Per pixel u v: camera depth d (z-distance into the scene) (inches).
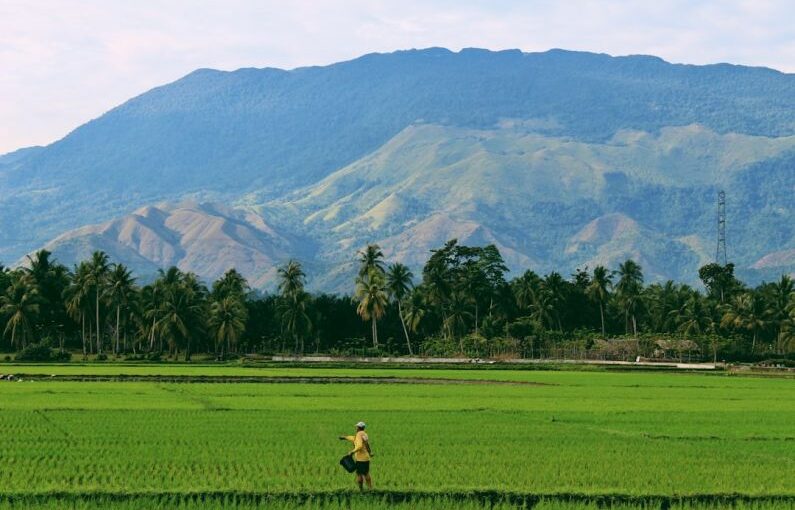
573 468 2127.2
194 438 2519.7
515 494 1852.9
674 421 3085.6
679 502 1843.0
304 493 1829.5
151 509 1720.0
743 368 6914.4
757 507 1808.6
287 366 6505.9
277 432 2659.9
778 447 2503.7
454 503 1793.8
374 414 3176.7
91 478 1971.0
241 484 1898.4
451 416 3147.1
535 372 6195.9
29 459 2167.8
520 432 2728.8
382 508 1743.4
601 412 3334.2
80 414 3070.9
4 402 3481.8
